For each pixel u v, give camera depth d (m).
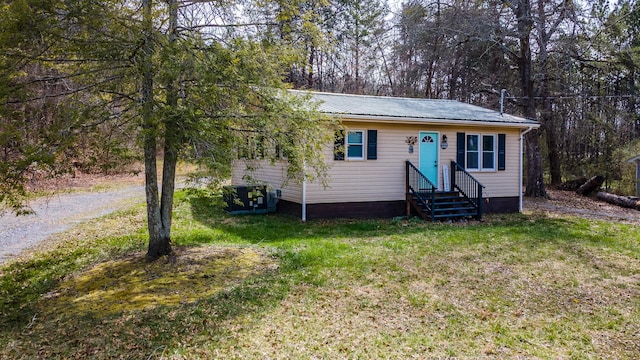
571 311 5.23
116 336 4.40
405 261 7.30
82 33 5.40
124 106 6.08
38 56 5.36
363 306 5.22
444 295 5.68
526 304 5.44
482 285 6.14
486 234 9.87
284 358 3.95
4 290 6.00
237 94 6.04
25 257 7.85
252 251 7.74
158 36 5.57
